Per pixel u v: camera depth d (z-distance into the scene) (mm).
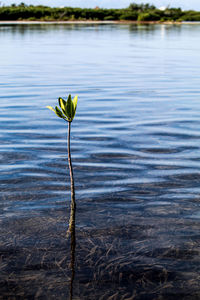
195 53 19359
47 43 24906
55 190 3488
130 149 4793
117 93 8945
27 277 2229
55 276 2240
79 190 3500
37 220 2910
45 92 8953
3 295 2078
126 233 2730
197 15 86125
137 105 7633
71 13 79875
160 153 4633
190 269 2311
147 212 3066
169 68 13633
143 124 6117
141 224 2863
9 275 2246
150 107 7445
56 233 2721
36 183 3645
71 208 3121
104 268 2318
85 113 6898
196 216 2998
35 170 3990
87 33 37812
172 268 2320
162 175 3896
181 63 15180
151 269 2311
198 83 10352
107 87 9734
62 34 35625
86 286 2154
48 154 4543
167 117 6605
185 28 52281
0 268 2311
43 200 3271
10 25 54156
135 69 13367
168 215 3014
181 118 6527
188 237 2678
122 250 2514
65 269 2307
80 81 10648
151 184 3654
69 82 10453
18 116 6578
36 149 4738
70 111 2889
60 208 3119
